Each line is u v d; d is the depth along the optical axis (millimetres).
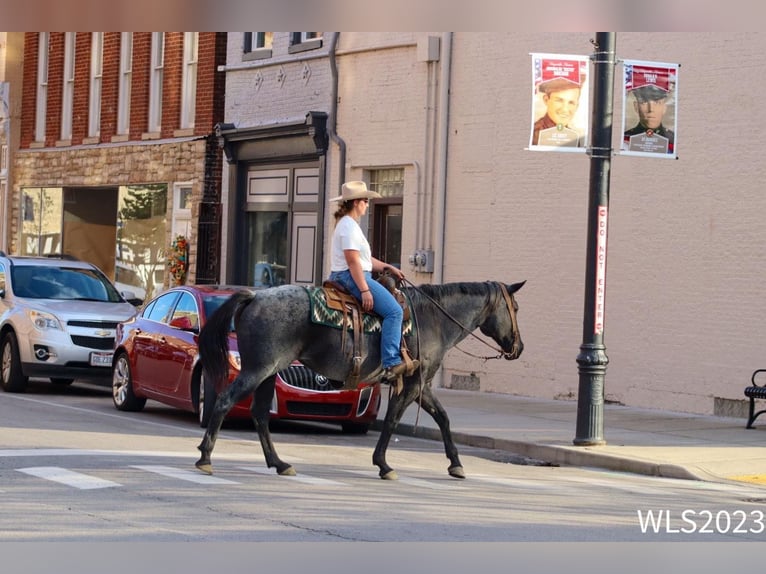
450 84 22172
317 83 25250
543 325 20406
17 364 19781
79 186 33312
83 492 10016
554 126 14422
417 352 11977
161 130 30172
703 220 17984
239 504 9750
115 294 21328
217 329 11656
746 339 17406
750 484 12633
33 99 35750
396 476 11828
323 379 15469
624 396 19000
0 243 36625
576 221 19891
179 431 15234
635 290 18875
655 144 14688
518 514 9875
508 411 18406
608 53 14500
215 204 28266
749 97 17438
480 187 21562
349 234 11766
